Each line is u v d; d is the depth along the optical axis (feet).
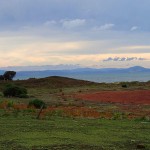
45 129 48.78
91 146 38.40
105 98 132.98
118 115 71.87
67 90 179.11
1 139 41.11
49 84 218.38
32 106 87.25
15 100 118.11
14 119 59.16
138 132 48.65
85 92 163.22
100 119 63.41
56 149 36.63
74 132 46.88
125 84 194.80
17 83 223.92
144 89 165.27
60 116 66.90
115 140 42.34
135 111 90.84
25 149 36.35
